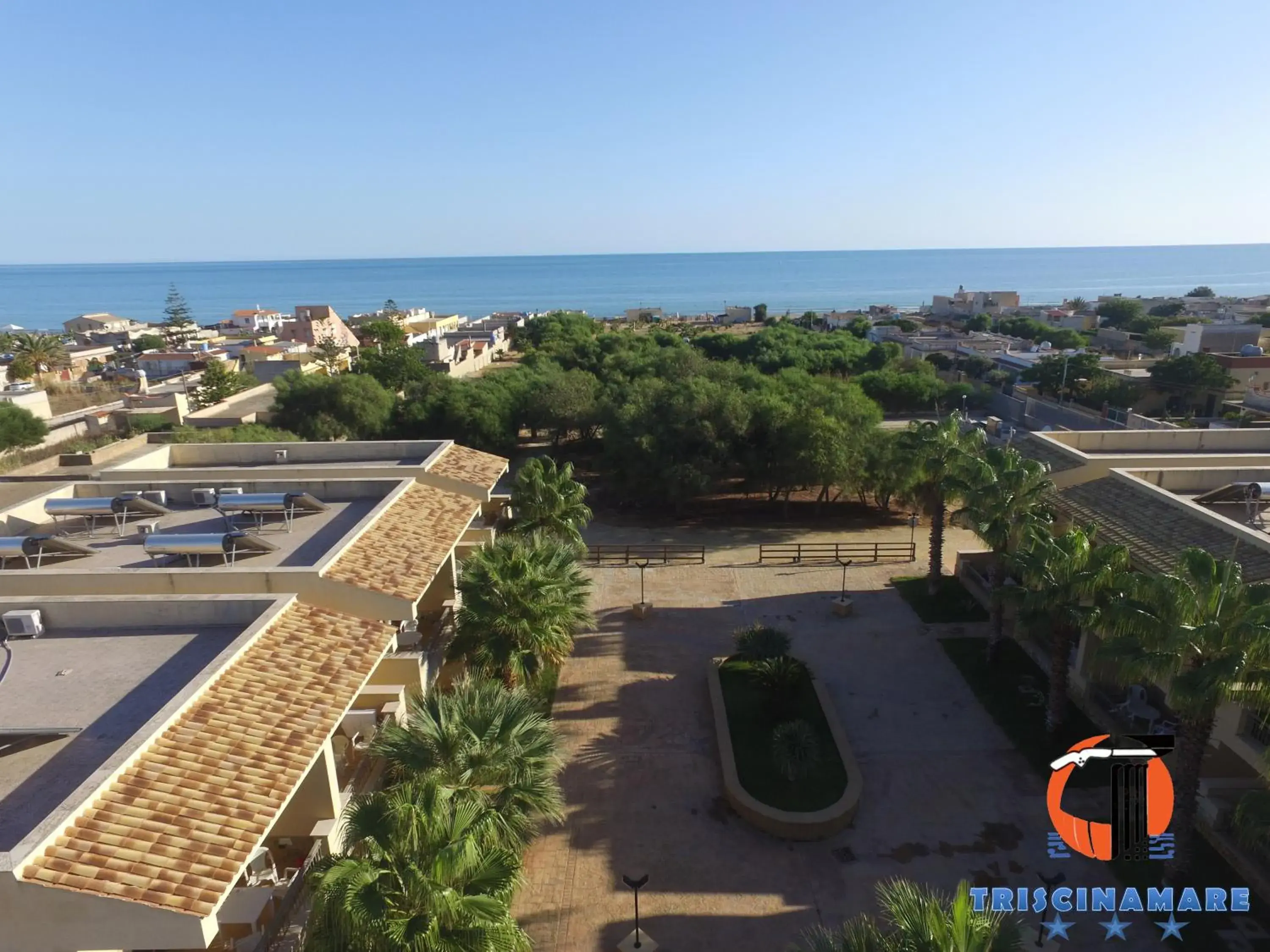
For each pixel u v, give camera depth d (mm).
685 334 121375
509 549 19531
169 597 15516
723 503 43406
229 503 21391
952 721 21359
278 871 14328
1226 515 21578
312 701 13227
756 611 28500
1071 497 23812
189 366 89625
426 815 10734
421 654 19031
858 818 17578
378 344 95250
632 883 13734
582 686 23359
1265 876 15094
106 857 9219
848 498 43719
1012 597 19906
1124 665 14414
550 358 78250
